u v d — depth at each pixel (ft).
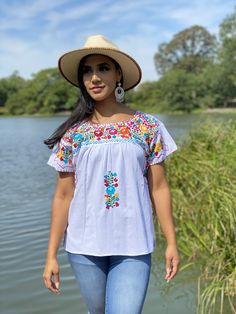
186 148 23.36
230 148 20.52
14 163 50.70
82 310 14.07
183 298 14.53
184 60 299.17
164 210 8.73
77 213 8.57
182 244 18.02
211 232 16.81
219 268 15.12
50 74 273.54
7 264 18.07
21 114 277.85
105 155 8.29
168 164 22.44
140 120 8.61
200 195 18.84
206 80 179.63
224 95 172.55
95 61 8.70
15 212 26.73
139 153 8.38
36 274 16.92
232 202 15.85
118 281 8.23
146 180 8.65
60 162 8.65
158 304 14.25
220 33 169.89
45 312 14.01
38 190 33.63
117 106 8.85
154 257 18.43
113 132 8.42
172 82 184.85
